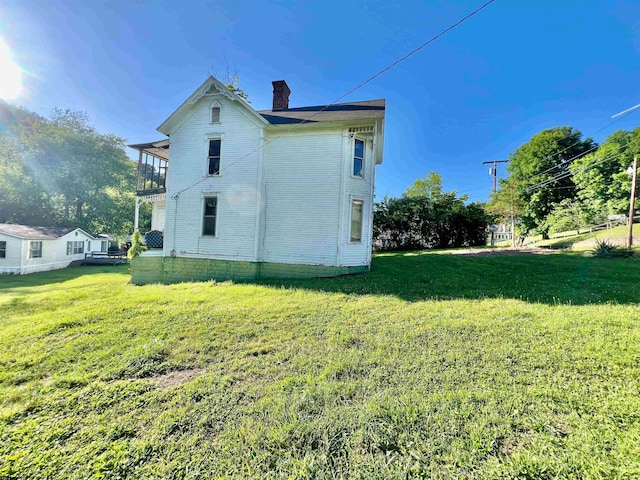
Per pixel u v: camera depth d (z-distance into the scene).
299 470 1.91
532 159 23.67
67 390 3.10
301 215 10.70
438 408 2.46
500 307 5.40
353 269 10.59
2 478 1.98
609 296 5.84
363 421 2.34
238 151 11.18
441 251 18.53
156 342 4.31
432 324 4.62
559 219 20.70
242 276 10.96
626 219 17.33
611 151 18.59
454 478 1.78
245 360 3.70
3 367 3.68
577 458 1.86
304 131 10.77
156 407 2.74
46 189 27.95
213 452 2.13
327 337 4.34
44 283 13.87
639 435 2.03
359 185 10.85
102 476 1.97
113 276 15.83
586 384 2.73
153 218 15.31
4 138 26.77
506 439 2.09
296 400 2.71
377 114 10.68
